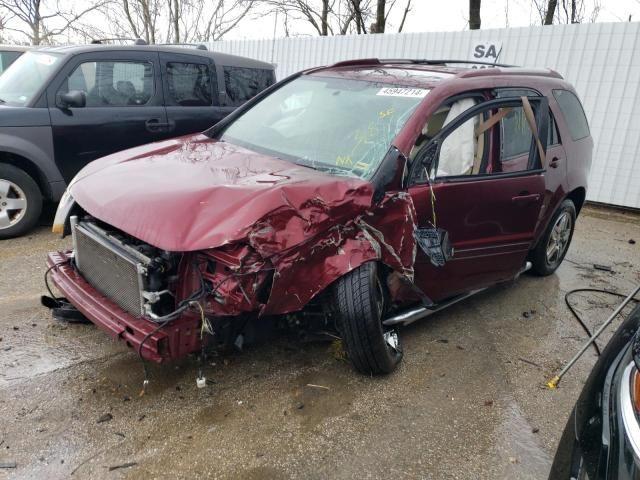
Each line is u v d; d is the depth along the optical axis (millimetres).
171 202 2748
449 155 3637
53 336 3562
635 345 1884
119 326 2752
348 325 3066
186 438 2738
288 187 2818
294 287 2766
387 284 3330
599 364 2088
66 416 2824
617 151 8148
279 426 2885
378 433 2902
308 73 4500
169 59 6320
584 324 4402
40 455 2551
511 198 3984
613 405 1822
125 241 2910
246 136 4078
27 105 5301
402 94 3680
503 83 4090
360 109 3742
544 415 3195
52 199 5547
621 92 7953
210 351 3436
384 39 10125
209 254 2619
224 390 3143
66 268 3346
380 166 3225
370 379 3377
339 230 2926
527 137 4277
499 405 3248
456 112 3691
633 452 1643
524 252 4398
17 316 3787
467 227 3732
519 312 4555
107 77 5844
